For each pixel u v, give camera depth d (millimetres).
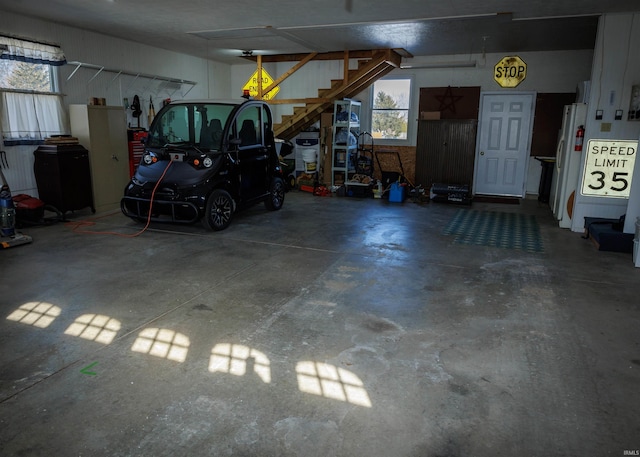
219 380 2414
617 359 2699
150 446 1913
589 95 5691
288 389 2342
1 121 5629
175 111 6098
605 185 5754
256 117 6383
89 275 3992
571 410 2201
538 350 2793
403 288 3812
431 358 2678
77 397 2242
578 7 5082
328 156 9109
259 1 5020
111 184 6684
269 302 3473
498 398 2293
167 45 7879
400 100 9289
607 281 4051
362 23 6020
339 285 3857
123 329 2984
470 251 4957
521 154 8680
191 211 5355
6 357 2609
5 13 5527
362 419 2113
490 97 8688
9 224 4789
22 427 2020
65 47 6348
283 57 8781
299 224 6156
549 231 5977
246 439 1965
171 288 3725
